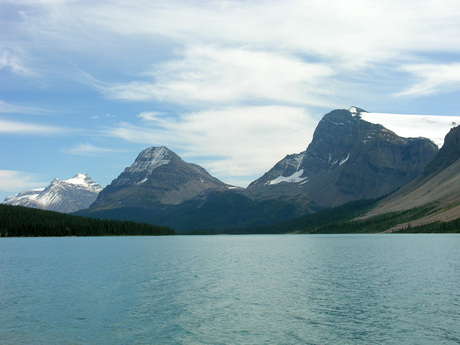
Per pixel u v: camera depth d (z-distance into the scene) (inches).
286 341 2068.2
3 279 3855.8
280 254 6786.4
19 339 2103.8
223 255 6673.2
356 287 3348.9
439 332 2175.2
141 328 2268.7
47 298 2977.4
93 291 3235.7
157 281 3720.5
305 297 2977.4
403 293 3083.2
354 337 2111.2
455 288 3257.9
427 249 6929.1
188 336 2142.0
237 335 2154.3
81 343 2049.7
